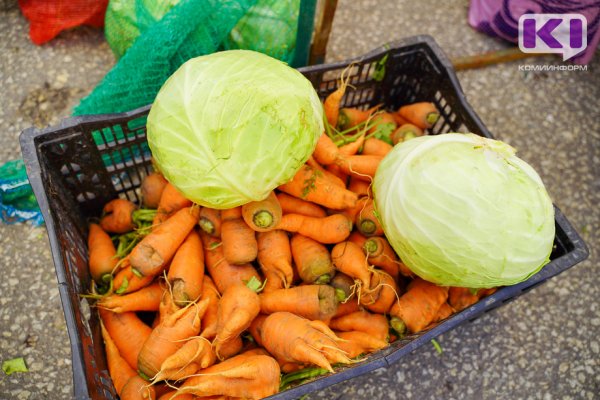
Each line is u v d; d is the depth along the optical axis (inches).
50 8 42.4
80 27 44.9
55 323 35.8
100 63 44.1
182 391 27.3
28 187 37.2
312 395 34.8
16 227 37.9
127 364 30.4
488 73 46.9
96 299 31.4
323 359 27.4
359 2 48.8
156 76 35.2
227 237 29.9
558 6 44.2
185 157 27.2
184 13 33.5
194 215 31.0
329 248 32.6
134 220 33.4
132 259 29.7
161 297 31.2
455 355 36.6
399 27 48.0
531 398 36.0
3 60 43.4
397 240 29.0
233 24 35.3
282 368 30.0
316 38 39.2
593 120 45.7
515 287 29.2
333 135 35.0
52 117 41.8
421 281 31.7
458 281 28.6
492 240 26.8
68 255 30.0
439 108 36.2
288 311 29.9
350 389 35.1
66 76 43.3
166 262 30.5
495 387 36.1
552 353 37.3
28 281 36.8
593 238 41.1
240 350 30.3
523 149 44.0
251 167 26.9
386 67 36.0
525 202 27.1
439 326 28.1
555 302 38.7
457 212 26.8
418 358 36.3
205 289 30.7
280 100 27.1
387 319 31.7
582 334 38.0
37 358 34.9
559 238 30.8
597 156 44.3
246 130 26.5
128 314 31.0
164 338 28.4
